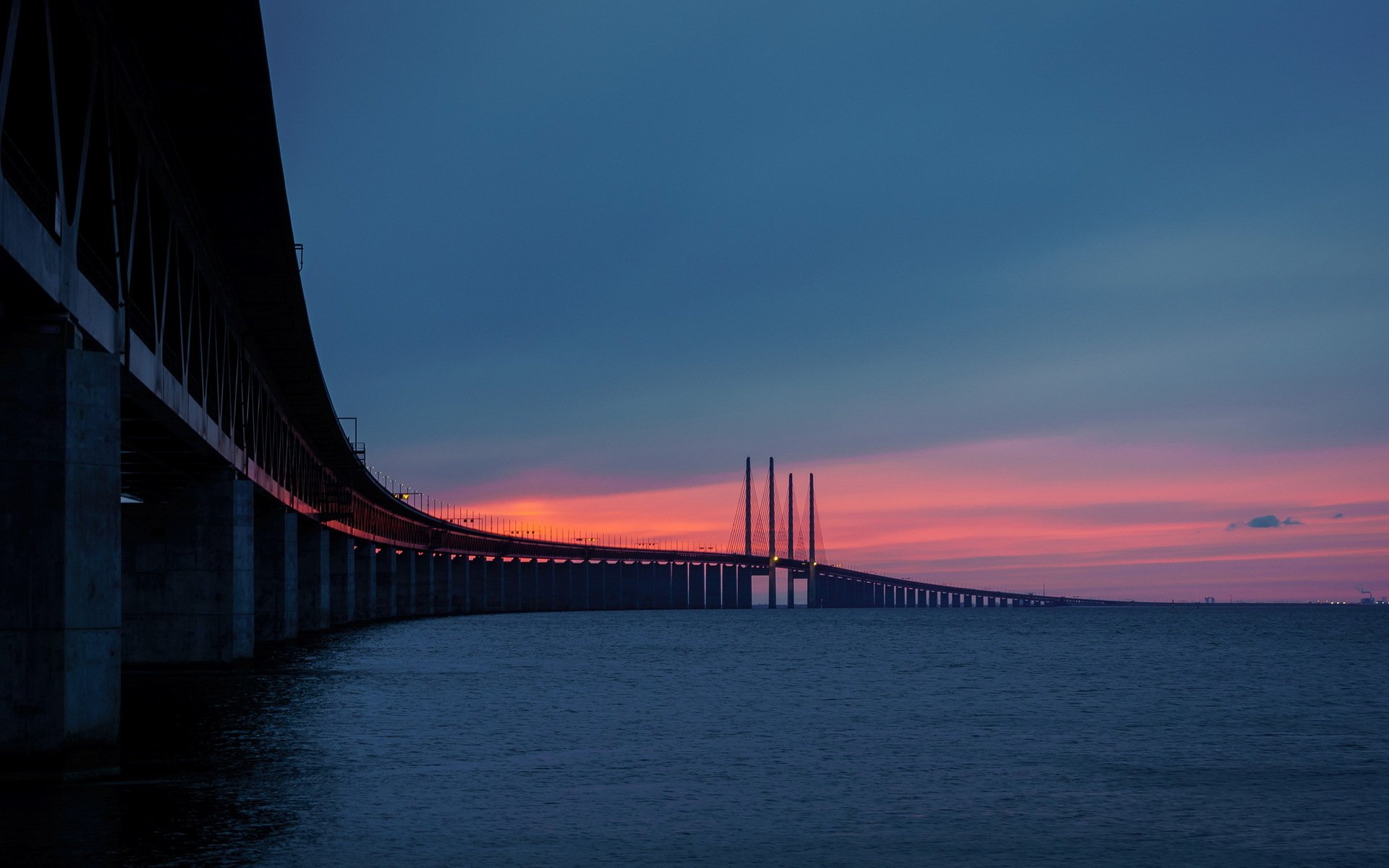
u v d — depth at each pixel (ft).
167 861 62.80
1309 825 80.43
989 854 70.90
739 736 126.82
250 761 99.71
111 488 83.15
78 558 80.33
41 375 79.30
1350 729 142.10
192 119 118.62
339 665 224.33
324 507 349.82
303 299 187.21
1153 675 246.68
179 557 188.96
